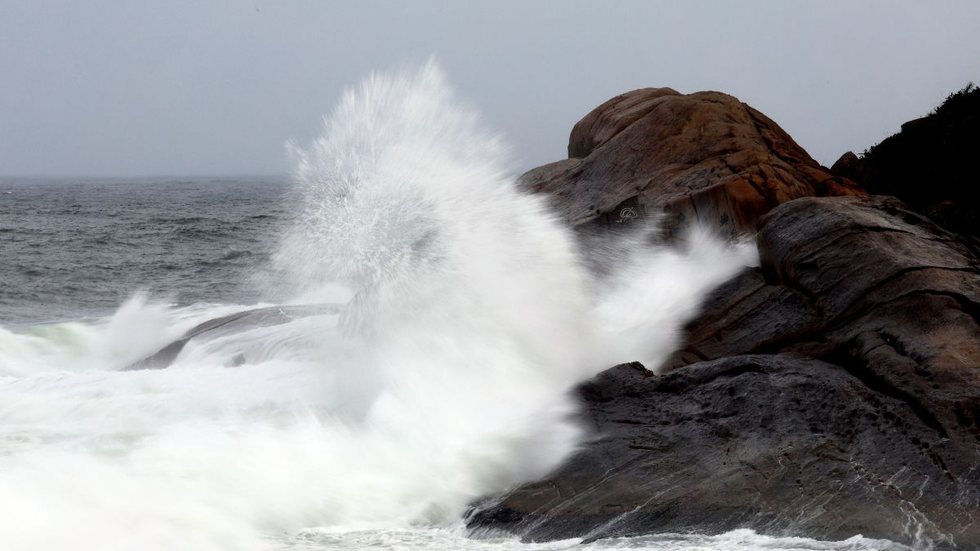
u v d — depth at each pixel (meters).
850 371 30.78
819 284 34.62
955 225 50.53
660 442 28.41
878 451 26.52
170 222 196.62
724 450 27.52
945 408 27.23
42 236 161.00
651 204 47.19
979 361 28.75
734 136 51.12
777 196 44.19
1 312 83.56
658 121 53.25
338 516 26.81
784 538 24.19
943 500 24.70
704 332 36.69
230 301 86.81
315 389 36.19
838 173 67.44
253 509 26.30
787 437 27.52
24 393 38.25
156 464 28.70
